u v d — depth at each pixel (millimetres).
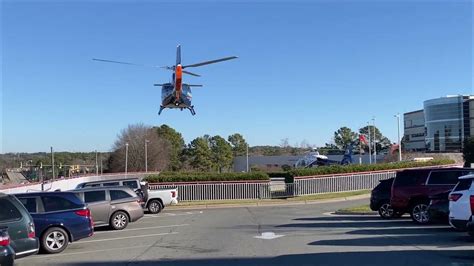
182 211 29531
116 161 102438
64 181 39781
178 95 28031
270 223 20359
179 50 27672
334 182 39875
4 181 43062
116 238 16859
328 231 16781
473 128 113875
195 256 12305
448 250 12031
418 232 15711
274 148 163000
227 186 36688
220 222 21406
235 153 144875
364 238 14648
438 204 15875
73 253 13625
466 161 61469
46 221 13797
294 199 34938
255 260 11445
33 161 76562
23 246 11062
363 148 102312
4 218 10961
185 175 36812
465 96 115750
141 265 11305
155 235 17203
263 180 37312
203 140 117750
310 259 11328
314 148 137500
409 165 46781
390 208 20812
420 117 134250
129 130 104125
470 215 12844
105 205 19734
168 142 111062
